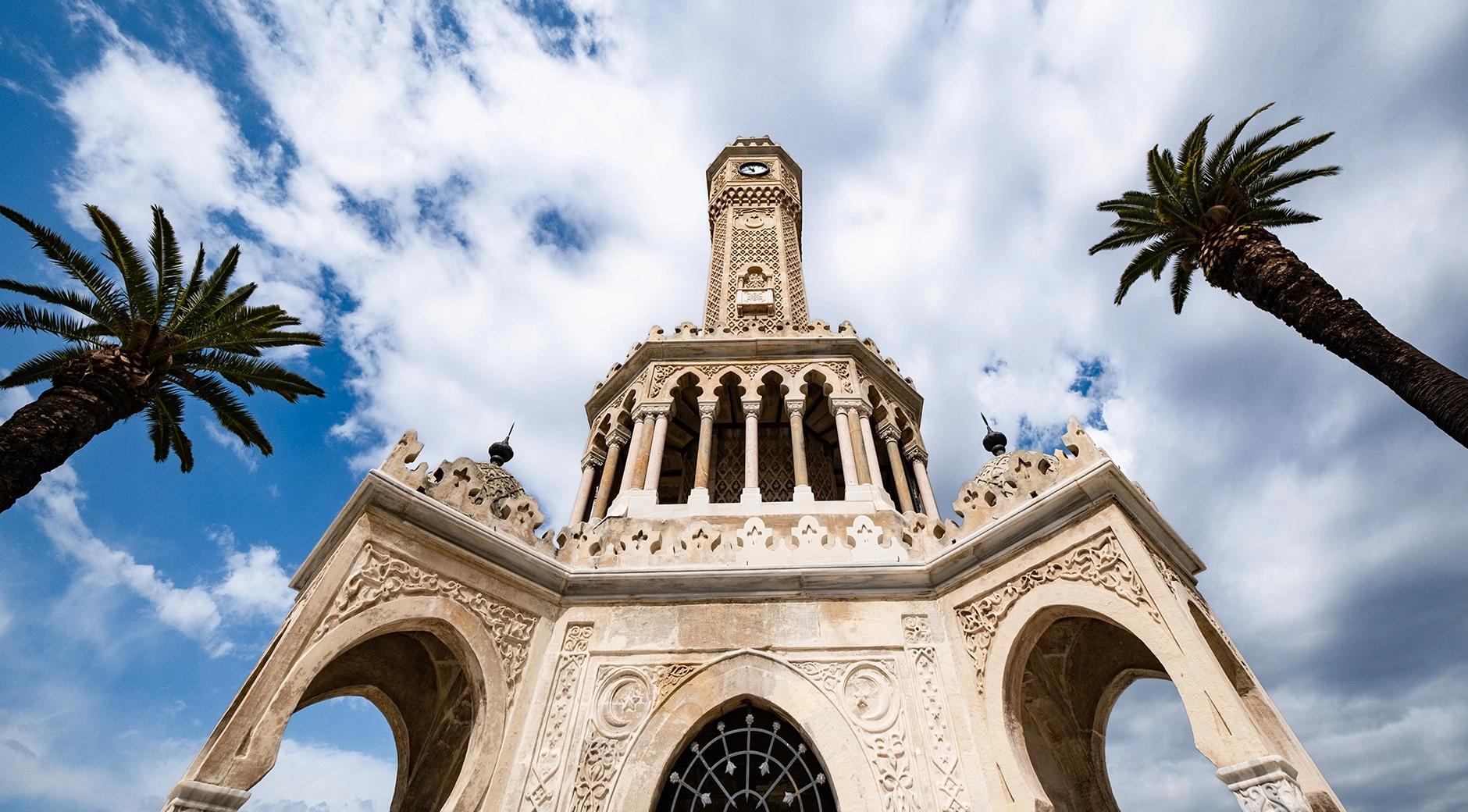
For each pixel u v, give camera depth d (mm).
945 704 10789
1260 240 15383
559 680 11375
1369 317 13320
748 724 11297
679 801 10633
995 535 11430
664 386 20266
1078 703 12469
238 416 16875
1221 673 8328
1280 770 7449
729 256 28047
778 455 21797
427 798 12047
